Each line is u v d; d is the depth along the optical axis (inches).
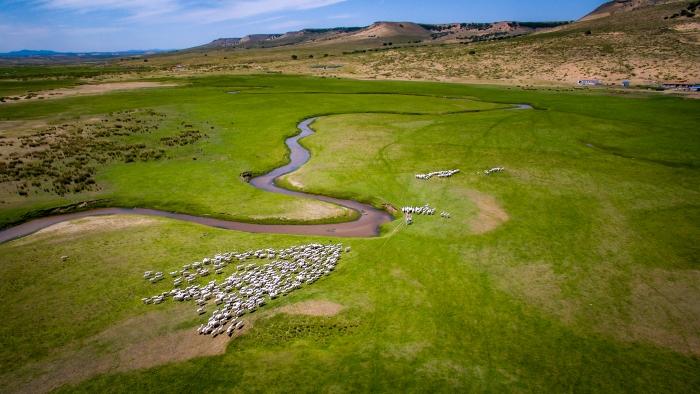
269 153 2903.5
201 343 1125.1
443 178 2349.9
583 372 1013.2
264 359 1069.1
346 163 2664.9
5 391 975.6
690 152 2704.2
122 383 995.3
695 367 1025.5
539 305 1267.2
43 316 1228.5
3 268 1476.4
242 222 1921.8
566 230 1729.8
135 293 1339.8
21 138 2997.0
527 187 2193.7
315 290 1353.3
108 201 2097.7
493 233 1718.8
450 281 1392.7
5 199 2053.4
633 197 2037.4
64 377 1014.4
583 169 2443.4
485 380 990.4
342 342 1125.7
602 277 1403.8
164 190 2234.3
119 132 3243.1
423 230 1760.6
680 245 1587.1
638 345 1101.7
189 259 1550.2
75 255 1568.7
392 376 1002.7
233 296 1317.7
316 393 956.6
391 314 1230.9
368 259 1539.1
